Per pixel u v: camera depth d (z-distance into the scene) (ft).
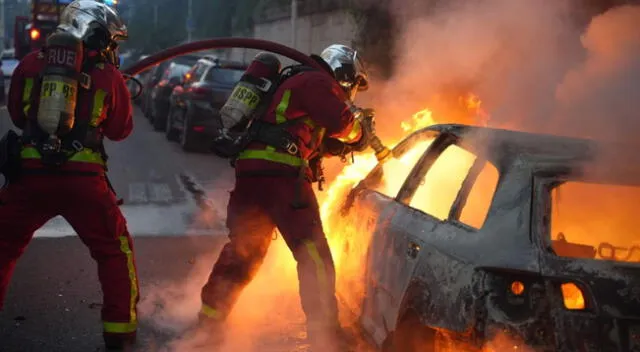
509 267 11.05
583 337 10.75
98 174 14.73
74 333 16.75
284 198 15.25
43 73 14.17
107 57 15.14
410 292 12.78
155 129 70.90
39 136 14.21
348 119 15.43
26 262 22.75
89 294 19.72
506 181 12.16
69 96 14.10
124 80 15.33
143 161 48.37
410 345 13.07
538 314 10.85
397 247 13.83
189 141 53.98
